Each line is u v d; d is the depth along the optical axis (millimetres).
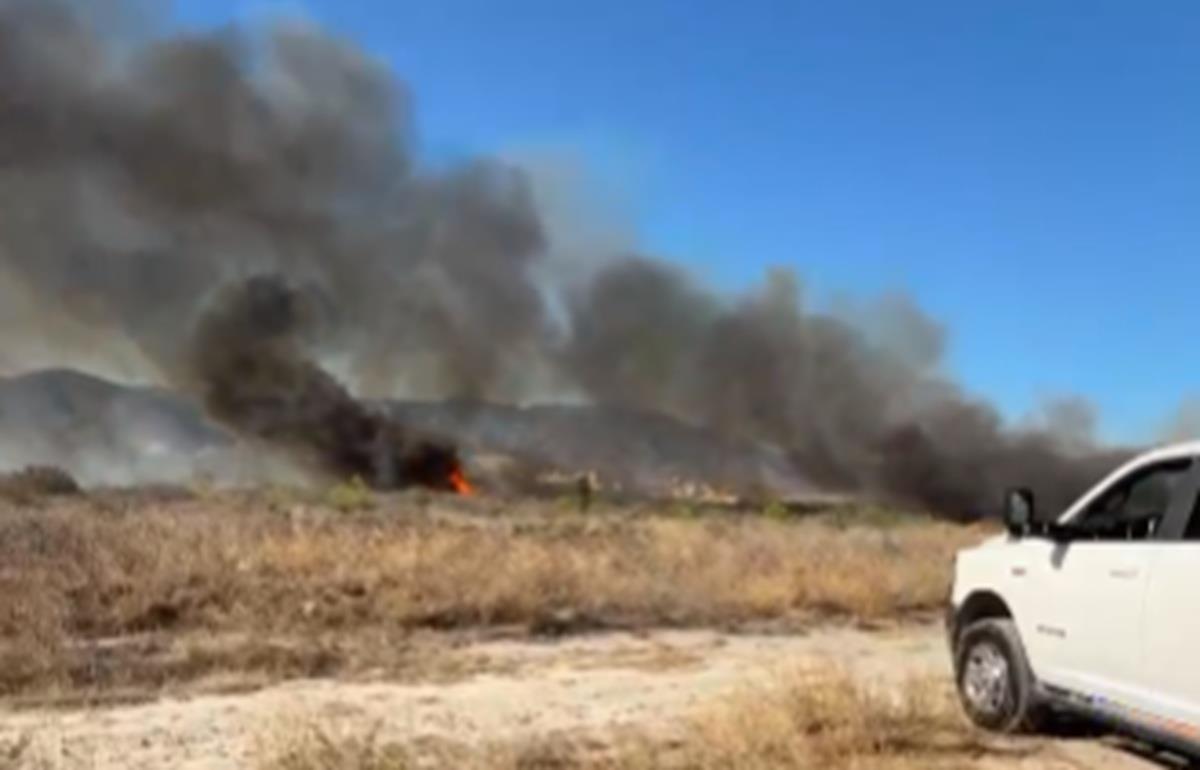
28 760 6676
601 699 8766
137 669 9352
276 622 11344
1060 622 6898
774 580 15008
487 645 11258
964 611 7938
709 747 6840
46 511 20516
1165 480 6656
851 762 6520
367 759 6383
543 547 17094
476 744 7137
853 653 11414
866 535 24875
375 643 10906
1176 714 5879
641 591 13922
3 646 9680
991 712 7414
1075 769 6562
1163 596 6031
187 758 6781
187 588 12125
